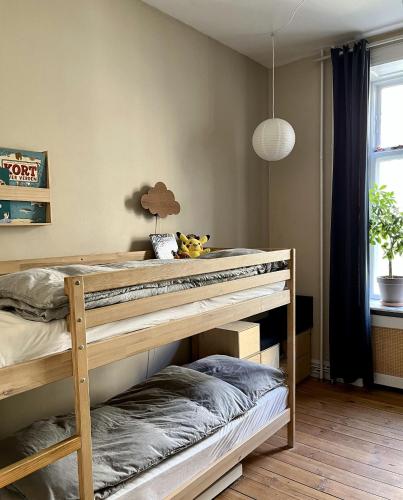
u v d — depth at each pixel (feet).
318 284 11.39
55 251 6.86
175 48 9.01
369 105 10.14
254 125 11.52
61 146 6.89
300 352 10.89
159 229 8.76
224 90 10.42
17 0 6.24
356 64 10.00
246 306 6.48
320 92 11.03
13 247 6.31
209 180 10.08
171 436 5.41
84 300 3.96
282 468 7.09
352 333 10.37
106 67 7.57
